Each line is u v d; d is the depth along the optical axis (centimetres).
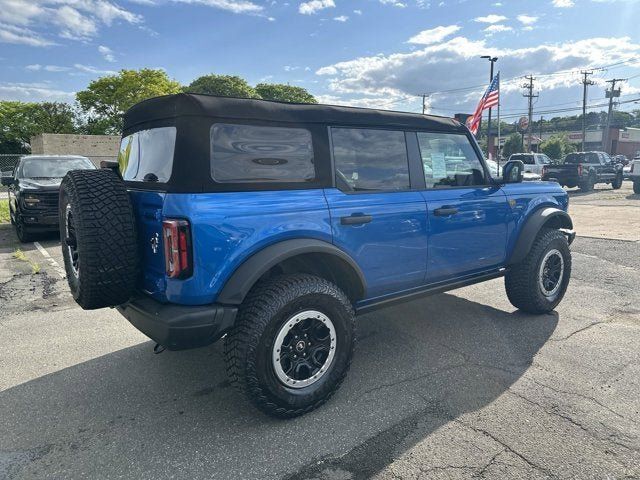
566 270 485
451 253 390
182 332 259
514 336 420
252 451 262
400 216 348
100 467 251
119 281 280
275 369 278
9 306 531
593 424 280
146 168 303
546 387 326
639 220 1127
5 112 4625
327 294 294
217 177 271
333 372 303
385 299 361
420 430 278
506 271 452
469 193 405
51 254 823
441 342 410
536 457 250
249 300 279
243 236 272
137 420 296
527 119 5291
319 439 272
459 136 413
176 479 240
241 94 4209
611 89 5303
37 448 268
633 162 1867
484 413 294
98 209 274
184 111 266
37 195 908
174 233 254
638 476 234
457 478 235
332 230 310
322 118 319
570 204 1541
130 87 4112
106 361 384
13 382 349
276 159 295
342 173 327
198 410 307
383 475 239
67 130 4391
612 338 412
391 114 361
